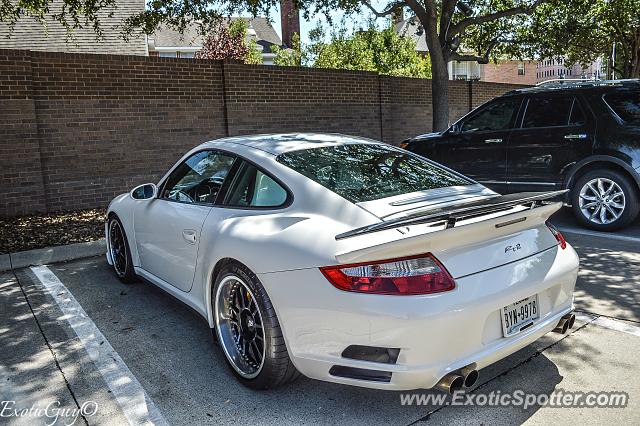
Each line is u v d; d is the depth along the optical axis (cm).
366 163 363
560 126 696
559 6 1371
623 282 489
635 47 2039
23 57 832
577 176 694
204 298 353
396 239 261
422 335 250
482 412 289
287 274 281
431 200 323
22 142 842
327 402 301
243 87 1106
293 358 284
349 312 258
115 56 937
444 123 1230
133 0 1880
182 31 1126
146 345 380
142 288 503
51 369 346
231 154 379
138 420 287
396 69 2441
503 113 761
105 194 945
